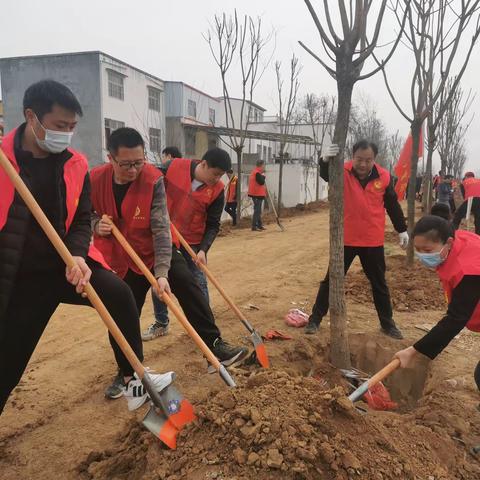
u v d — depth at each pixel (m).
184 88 28.00
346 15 3.32
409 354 2.64
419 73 6.47
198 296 3.44
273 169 22.36
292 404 2.35
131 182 3.09
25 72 21.44
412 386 4.07
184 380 3.63
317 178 23.97
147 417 2.42
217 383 3.54
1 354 2.26
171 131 27.81
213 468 2.09
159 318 4.45
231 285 6.65
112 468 2.49
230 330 4.71
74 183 2.30
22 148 2.16
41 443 2.87
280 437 2.13
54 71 21.30
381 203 4.44
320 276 7.15
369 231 4.39
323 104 25.59
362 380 3.80
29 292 2.27
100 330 4.79
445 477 2.27
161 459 2.25
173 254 3.42
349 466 2.09
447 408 3.19
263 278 7.05
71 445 2.85
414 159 6.90
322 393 2.45
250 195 13.11
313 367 3.83
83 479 2.54
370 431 2.36
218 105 34.22
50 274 2.33
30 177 2.16
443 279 2.66
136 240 3.26
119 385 3.38
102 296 2.47
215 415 2.31
